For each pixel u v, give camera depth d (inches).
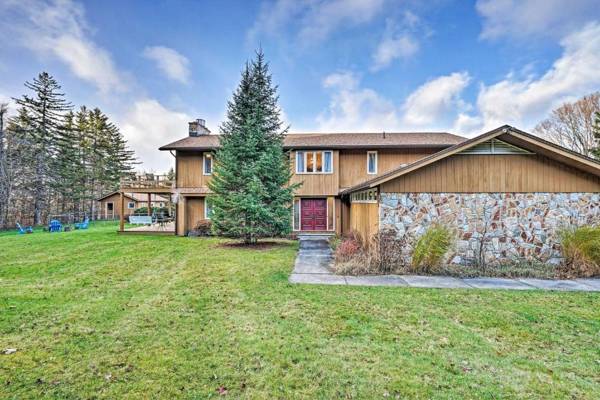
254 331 182.7
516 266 352.5
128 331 182.2
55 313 210.1
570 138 1021.2
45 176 1188.5
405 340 171.8
